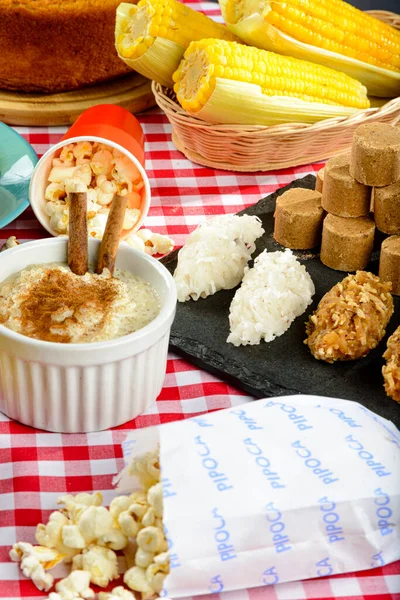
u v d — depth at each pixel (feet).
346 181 2.73
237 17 3.15
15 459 2.27
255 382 2.43
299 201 2.86
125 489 2.16
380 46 3.20
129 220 2.78
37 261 2.42
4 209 2.79
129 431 2.25
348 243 2.74
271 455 2.10
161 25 3.01
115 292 2.35
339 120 3.04
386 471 2.11
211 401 2.41
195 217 2.96
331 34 3.11
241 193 3.06
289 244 2.84
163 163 3.16
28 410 2.31
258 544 2.03
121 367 2.26
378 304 2.52
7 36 3.17
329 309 2.50
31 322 2.27
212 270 2.63
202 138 3.06
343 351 2.46
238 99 2.94
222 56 2.90
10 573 2.08
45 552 2.07
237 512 2.02
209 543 2.01
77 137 2.75
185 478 2.05
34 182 2.76
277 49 3.10
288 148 3.08
